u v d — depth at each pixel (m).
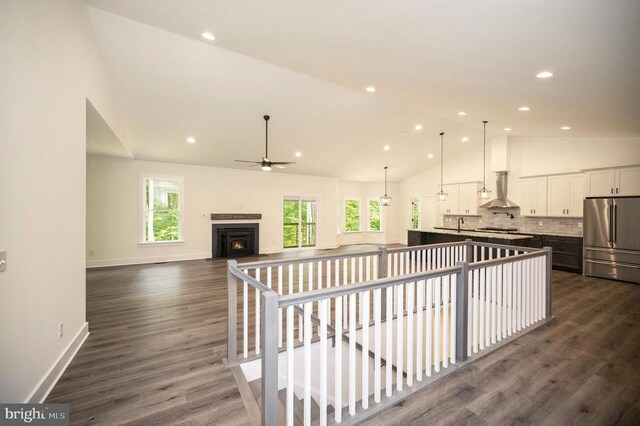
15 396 1.68
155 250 7.38
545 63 2.49
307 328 1.70
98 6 2.85
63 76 2.35
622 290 4.67
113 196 6.87
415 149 8.38
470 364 2.42
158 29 3.50
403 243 11.35
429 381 2.17
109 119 4.17
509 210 7.78
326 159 8.38
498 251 4.03
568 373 2.29
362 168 9.58
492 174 8.38
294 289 4.77
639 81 2.74
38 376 1.95
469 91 3.54
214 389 2.12
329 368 3.22
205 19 2.51
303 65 3.31
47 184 2.09
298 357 2.99
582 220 6.29
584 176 5.81
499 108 4.24
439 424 1.75
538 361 2.47
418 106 4.66
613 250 5.32
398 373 2.07
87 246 6.61
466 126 6.94
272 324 1.51
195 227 7.90
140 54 3.85
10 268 1.64
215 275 5.86
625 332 3.05
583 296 4.34
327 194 10.20
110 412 1.87
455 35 2.15
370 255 3.46
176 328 3.21
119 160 6.95
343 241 11.25
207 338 2.97
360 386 3.47
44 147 2.04
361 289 1.87
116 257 6.93
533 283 3.26
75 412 1.86
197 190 7.92
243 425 1.77
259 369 2.55
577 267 5.96
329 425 1.74
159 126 5.70
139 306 3.95
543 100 3.59
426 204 10.47
